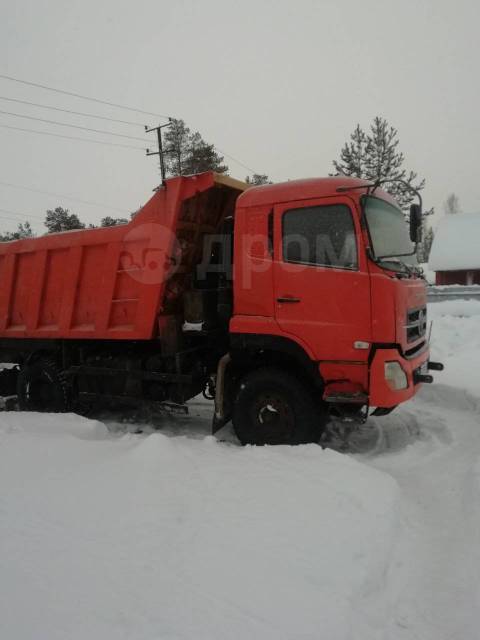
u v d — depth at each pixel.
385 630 2.27
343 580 2.41
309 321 4.41
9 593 2.24
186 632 2.01
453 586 2.63
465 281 30.39
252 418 4.75
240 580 2.36
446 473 4.08
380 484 3.52
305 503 3.10
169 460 3.68
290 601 2.23
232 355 4.87
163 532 2.75
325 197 4.36
